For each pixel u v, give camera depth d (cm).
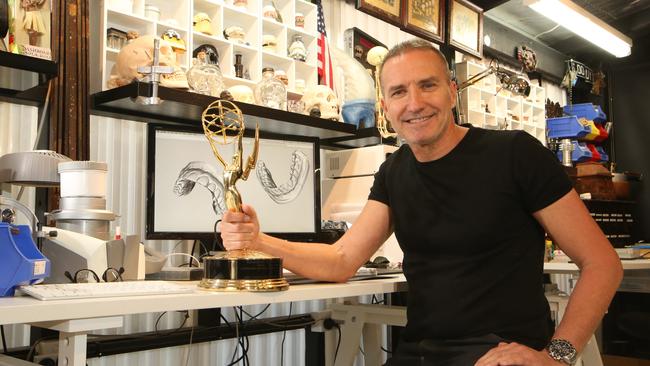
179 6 213
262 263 106
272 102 206
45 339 168
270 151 185
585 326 106
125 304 85
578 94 569
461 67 383
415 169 129
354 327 195
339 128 222
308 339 257
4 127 177
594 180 429
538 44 504
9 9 144
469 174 121
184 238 161
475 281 117
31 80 156
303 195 189
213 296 96
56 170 133
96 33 190
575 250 116
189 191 166
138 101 169
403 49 127
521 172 119
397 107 124
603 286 110
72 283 105
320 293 115
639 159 553
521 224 120
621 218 451
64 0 175
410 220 127
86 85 179
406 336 128
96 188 126
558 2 357
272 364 247
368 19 315
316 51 258
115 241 122
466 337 115
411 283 127
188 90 180
